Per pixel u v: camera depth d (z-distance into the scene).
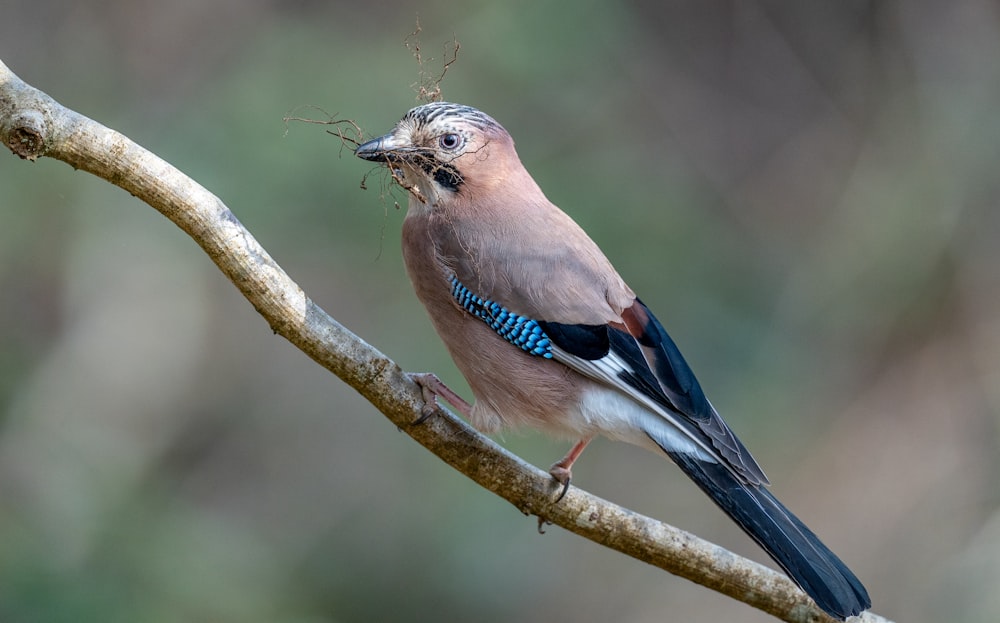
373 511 11.66
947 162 13.94
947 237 13.55
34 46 13.28
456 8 12.84
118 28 13.41
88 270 12.06
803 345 13.22
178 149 11.80
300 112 11.93
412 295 11.66
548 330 6.36
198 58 13.40
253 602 9.59
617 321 6.39
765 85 15.26
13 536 9.30
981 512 12.32
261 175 11.52
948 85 14.45
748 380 12.60
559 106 12.95
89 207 11.95
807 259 13.89
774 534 5.91
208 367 12.49
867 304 13.44
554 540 11.43
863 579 12.07
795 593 6.18
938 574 11.97
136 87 13.20
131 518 9.90
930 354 13.22
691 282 12.78
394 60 12.42
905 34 14.77
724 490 6.08
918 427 12.84
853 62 15.12
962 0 14.64
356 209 11.47
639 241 12.57
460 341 6.63
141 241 12.16
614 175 13.03
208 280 12.59
